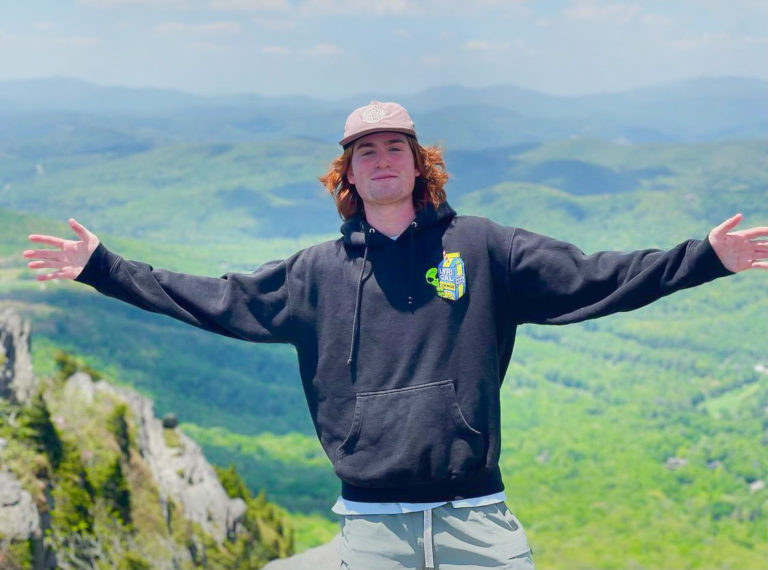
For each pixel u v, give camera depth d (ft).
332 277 12.61
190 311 12.95
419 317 12.14
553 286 12.24
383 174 12.37
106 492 118.52
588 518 649.61
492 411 12.08
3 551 70.08
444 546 11.77
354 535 12.03
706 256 11.12
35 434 108.27
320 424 12.52
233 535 193.06
